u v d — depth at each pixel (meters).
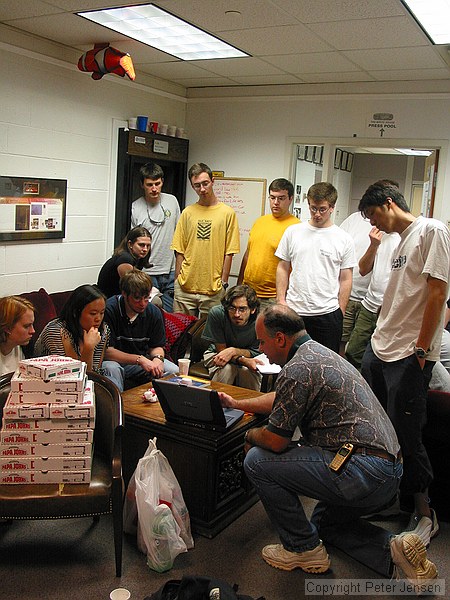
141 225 5.02
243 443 2.76
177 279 4.96
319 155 6.73
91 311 2.90
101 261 5.02
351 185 8.30
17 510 2.25
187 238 4.87
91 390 2.43
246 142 5.55
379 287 4.11
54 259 4.53
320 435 2.35
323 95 5.15
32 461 2.29
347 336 4.75
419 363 2.60
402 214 2.68
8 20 3.73
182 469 2.65
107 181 4.96
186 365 3.27
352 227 4.66
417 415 2.64
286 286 4.00
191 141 5.81
